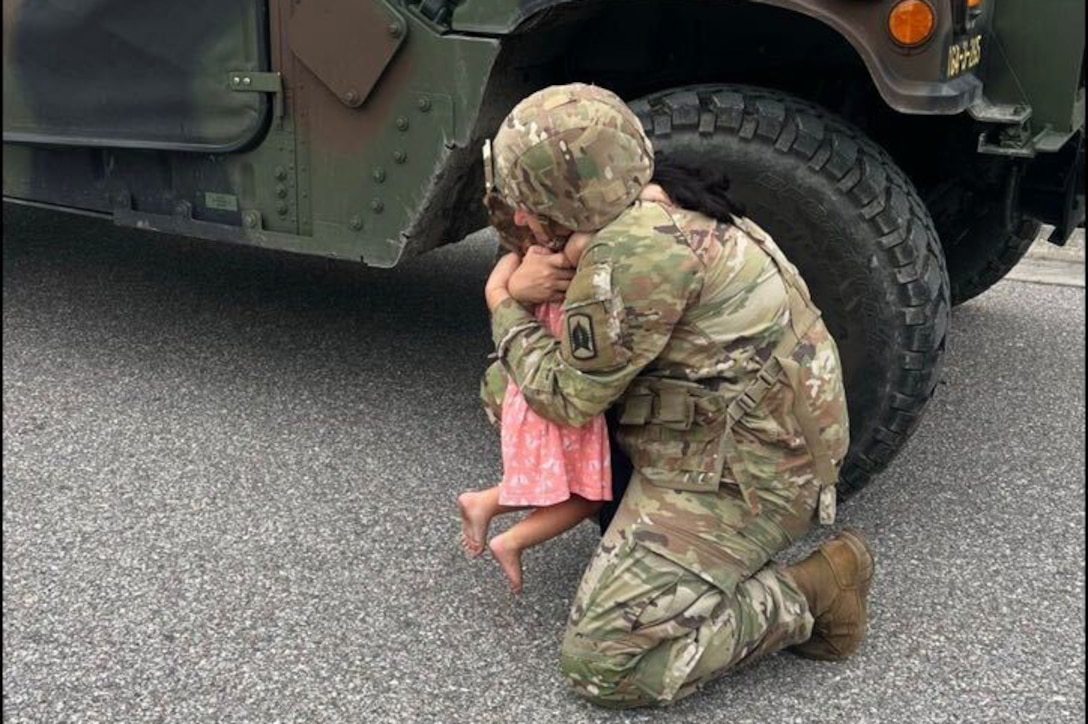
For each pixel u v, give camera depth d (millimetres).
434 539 2730
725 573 2100
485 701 2164
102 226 5430
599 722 2115
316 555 2652
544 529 2344
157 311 4281
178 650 2295
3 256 4918
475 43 2816
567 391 2107
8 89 3582
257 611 2430
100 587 2508
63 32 3389
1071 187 3262
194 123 3256
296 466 3094
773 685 2232
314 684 2201
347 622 2398
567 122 2002
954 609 2498
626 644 2076
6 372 3697
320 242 3189
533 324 2227
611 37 3104
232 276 4711
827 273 2654
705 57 3074
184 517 2816
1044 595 2557
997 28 2736
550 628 2391
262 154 3203
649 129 2682
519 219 2170
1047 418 3564
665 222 2045
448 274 4848
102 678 2207
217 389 3592
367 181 3064
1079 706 2180
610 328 2027
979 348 4242
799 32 2914
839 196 2588
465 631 2375
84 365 3768
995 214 3674
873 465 2756
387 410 3459
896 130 3238
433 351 3939
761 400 2096
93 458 3119
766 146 2613
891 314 2619
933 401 3688
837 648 2281
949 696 2207
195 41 3172
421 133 2947
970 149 3227
